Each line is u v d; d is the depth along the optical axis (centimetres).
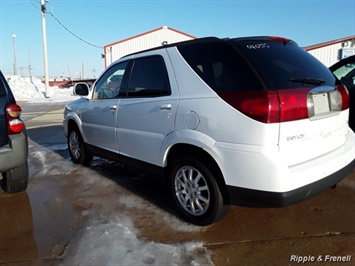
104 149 428
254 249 257
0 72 351
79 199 375
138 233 288
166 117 303
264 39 286
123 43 3011
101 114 417
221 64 265
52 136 805
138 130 346
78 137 507
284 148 234
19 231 300
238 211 324
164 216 321
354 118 435
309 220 301
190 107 277
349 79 460
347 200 343
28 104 2016
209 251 256
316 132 255
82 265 242
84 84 452
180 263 241
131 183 426
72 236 287
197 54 289
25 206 359
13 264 248
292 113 234
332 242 263
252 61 250
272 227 290
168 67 311
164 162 317
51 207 354
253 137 233
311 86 254
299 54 289
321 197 352
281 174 229
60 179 452
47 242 279
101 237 281
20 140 345
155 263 241
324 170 252
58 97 2586
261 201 240
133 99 354
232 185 251
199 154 281
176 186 311
